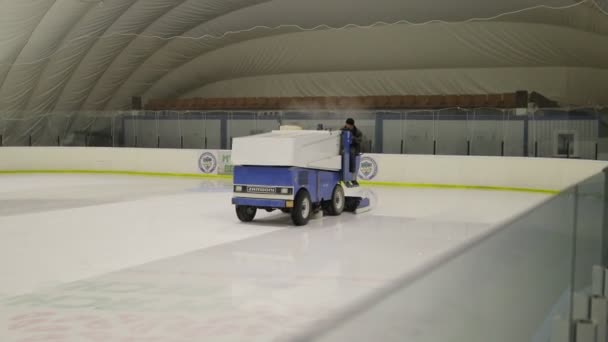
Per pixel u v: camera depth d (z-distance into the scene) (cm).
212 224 1082
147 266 731
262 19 3066
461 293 189
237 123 2392
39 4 2550
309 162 1072
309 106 3123
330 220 1135
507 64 2938
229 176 2123
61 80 3106
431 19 2805
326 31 3098
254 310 548
